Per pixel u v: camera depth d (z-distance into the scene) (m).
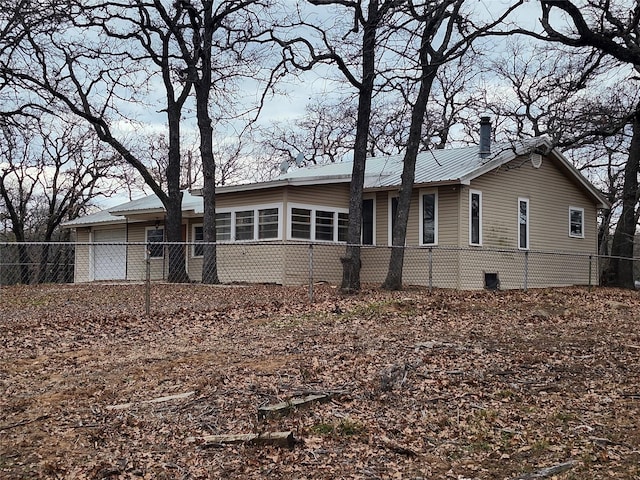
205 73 19.64
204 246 19.00
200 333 10.21
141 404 6.86
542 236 20.36
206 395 7.05
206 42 19.27
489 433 6.10
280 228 18.38
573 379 7.75
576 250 21.75
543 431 6.17
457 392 7.20
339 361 8.34
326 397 6.90
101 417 6.52
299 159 27.66
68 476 5.25
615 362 8.48
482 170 17.81
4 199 34.75
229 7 19.19
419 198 18.66
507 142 21.28
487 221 18.44
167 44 20.64
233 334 10.11
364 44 13.35
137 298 14.62
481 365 8.23
